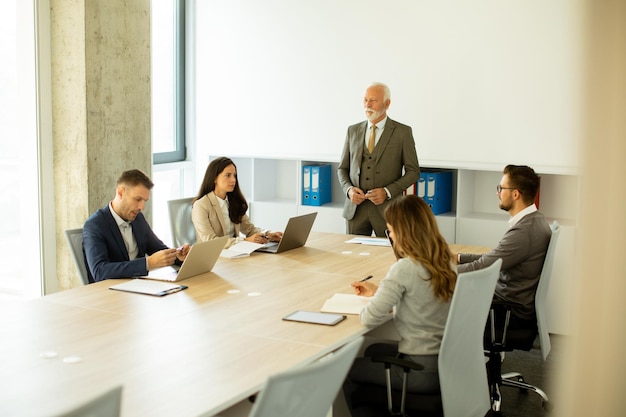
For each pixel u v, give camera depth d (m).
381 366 3.16
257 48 6.82
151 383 2.40
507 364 5.11
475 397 3.23
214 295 3.59
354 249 4.84
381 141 5.67
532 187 3.99
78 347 2.77
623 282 1.06
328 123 6.59
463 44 5.93
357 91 6.42
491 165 5.91
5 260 5.63
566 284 5.61
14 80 5.43
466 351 3.12
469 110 5.98
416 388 3.05
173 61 7.20
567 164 5.59
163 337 2.91
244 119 6.98
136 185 4.09
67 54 5.33
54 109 5.43
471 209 6.28
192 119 7.30
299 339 2.90
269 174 7.13
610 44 1.02
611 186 1.04
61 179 5.48
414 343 3.09
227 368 2.56
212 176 4.98
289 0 6.61
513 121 5.82
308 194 6.67
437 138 6.12
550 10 5.60
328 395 2.21
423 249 3.05
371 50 6.30
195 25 7.12
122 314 3.23
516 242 3.94
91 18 5.29
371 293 3.57
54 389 2.34
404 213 3.07
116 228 4.12
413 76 6.16
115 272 3.87
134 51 5.68
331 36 6.46
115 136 5.59
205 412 2.18
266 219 6.88
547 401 4.27
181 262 4.17
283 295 3.60
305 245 4.97
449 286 3.04
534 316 4.04
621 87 1.02
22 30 5.30
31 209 5.46
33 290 5.57
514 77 5.78
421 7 6.05
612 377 1.09
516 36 5.73
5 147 5.50
